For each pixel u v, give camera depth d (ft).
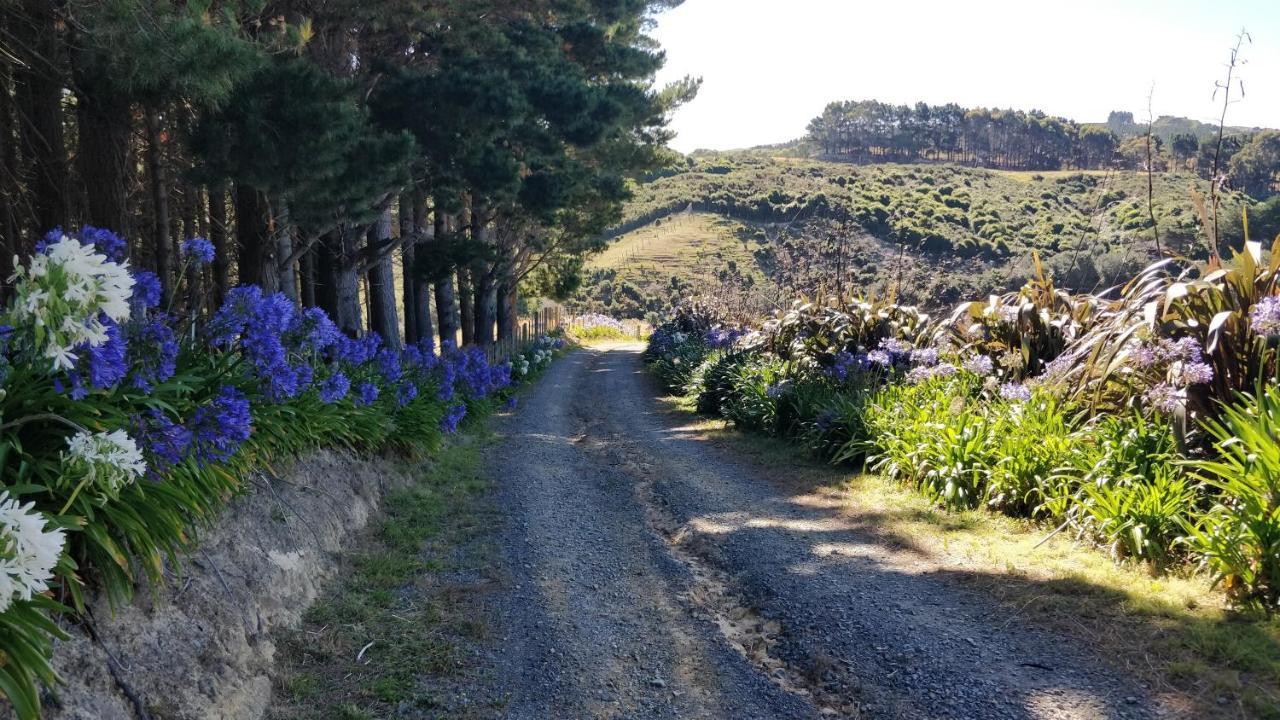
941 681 13.53
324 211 33.60
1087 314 28.12
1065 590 16.43
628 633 16.93
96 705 11.01
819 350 43.34
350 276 47.29
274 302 19.76
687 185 329.11
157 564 12.69
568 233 94.43
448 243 54.80
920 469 25.99
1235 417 16.19
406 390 32.32
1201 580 15.85
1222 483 16.53
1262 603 14.34
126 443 11.03
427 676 14.90
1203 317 19.62
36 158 28.55
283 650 15.38
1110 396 22.88
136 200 37.68
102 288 9.86
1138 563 17.21
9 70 27.27
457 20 50.34
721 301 86.53
